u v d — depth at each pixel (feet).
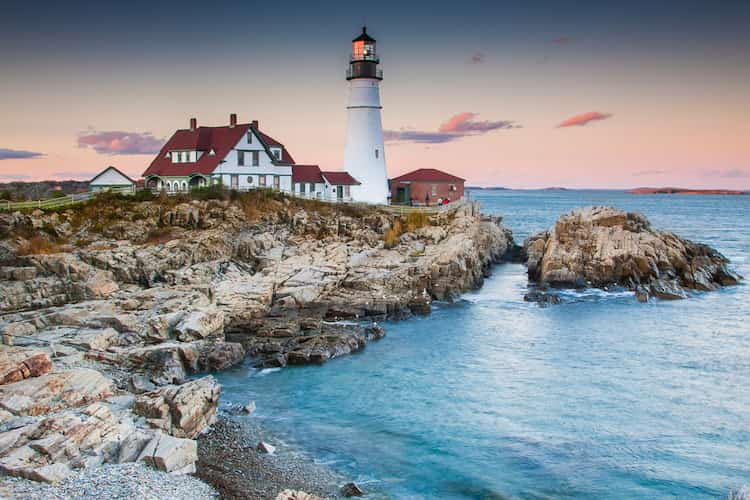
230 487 75.36
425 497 77.20
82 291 141.08
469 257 198.59
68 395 88.12
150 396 89.15
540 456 87.76
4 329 116.98
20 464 70.18
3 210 166.20
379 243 198.08
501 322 157.69
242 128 224.74
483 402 106.32
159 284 154.30
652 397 108.47
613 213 207.51
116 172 213.05
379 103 246.88
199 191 196.85
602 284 195.72
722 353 131.95
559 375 119.44
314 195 230.89
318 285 164.04
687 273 195.93
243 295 152.15
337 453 87.61
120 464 74.59
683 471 83.87
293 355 124.36
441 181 273.33
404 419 99.30
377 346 136.98
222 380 115.03
